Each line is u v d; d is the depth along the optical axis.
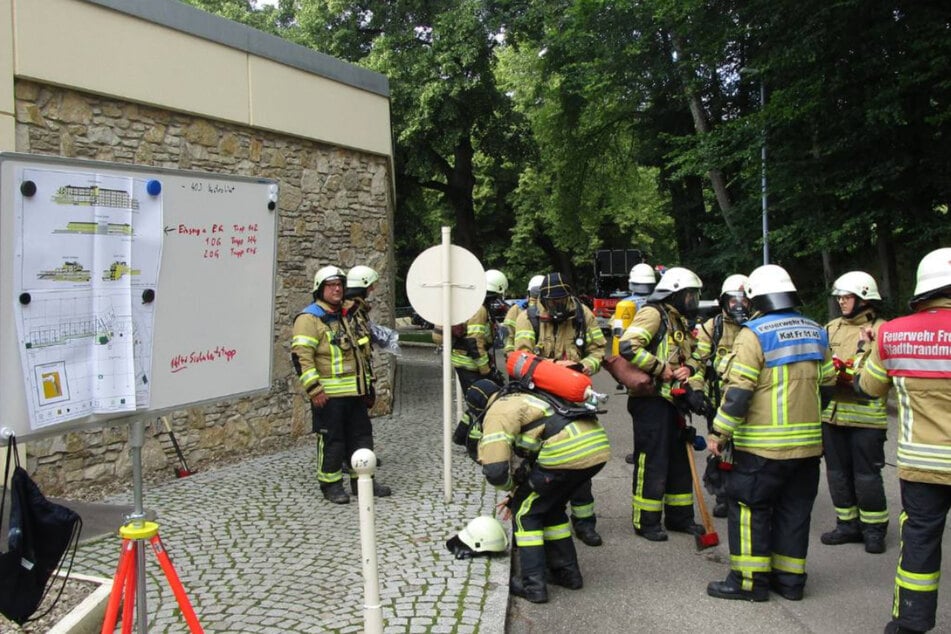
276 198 3.46
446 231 6.23
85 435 6.63
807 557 5.21
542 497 4.43
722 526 5.88
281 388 8.77
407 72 21.66
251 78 8.40
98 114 6.85
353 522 5.64
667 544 5.47
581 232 28.66
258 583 4.46
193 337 3.09
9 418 2.47
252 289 3.36
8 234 2.44
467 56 20.95
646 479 5.54
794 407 4.20
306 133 9.20
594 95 19.62
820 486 7.03
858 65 11.52
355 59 23.38
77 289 2.66
